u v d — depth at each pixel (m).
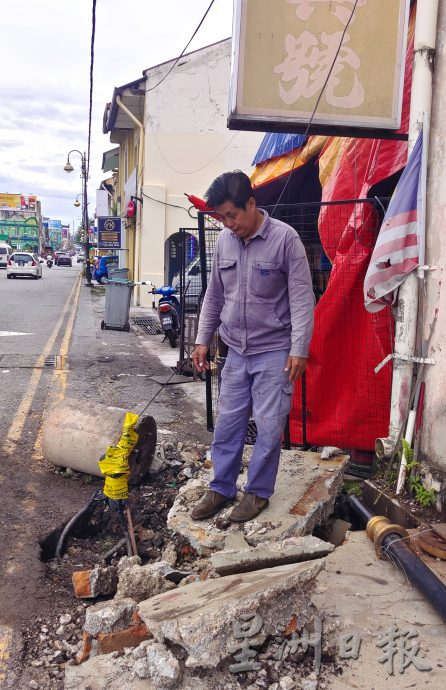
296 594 2.61
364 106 4.27
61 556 3.76
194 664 2.30
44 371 8.77
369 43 4.22
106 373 8.82
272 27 4.17
